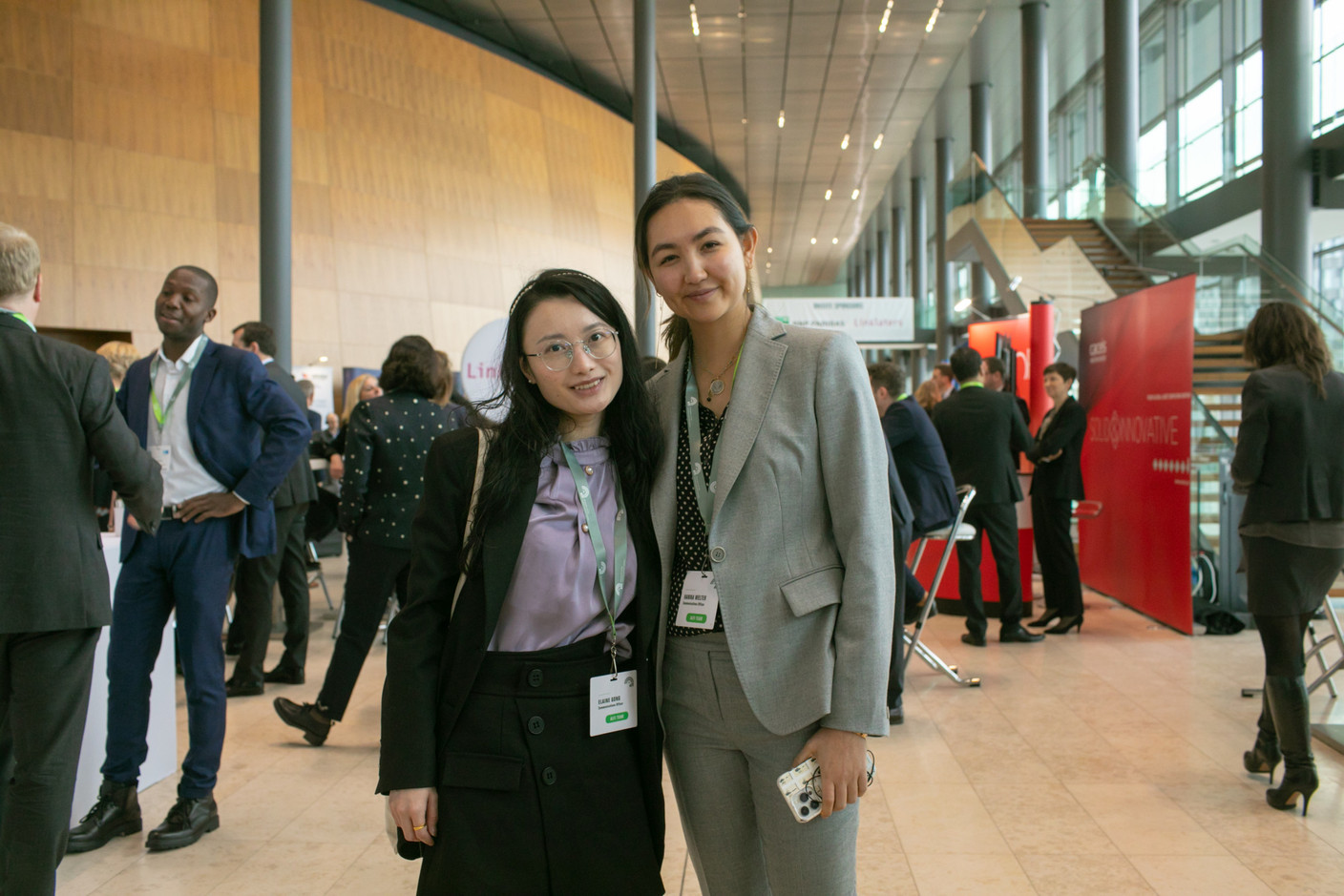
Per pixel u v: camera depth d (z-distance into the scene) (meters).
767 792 1.35
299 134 12.13
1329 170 10.14
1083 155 18.91
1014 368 7.59
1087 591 6.95
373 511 3.52
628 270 17.50
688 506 1.41
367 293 12.55
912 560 6.57
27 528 1.94
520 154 15.18
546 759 1.30
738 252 1.39
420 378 3.62
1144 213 11.34
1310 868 2.47
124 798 2.73
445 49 14.14
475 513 1.32
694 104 18.89
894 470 3.13
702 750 1.40
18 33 10.01
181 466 2.72
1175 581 5.54
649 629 1.35
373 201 12.80
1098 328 6.69
